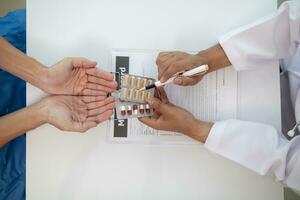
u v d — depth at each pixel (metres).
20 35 0.83
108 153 0.77
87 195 0.77
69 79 0.74
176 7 0.78
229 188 0.79
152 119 0.75
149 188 0.78
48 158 0.76
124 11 0.78
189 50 0.79
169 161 0.78
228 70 0.79
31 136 0.76
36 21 0.76
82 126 0.73
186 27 0.79
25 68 0.74
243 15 0.80
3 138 0.74
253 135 0.73
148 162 0.78
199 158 0.79
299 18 0.66
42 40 0.77
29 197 0.76
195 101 0.79
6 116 0.74
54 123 0.75
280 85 0.83
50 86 0.75
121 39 0.78
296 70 0.80
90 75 0.74
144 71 0.78
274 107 0.80
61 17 0.77
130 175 0.78
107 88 0.74
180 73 0.71
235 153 0.74
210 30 0.79
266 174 0.76
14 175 0.81
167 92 0.79
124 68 0.78
